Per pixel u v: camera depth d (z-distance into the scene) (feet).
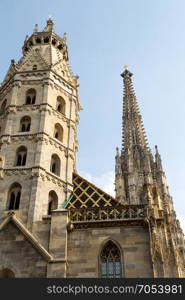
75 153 157.99
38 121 138.92
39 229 108.78
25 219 111.34
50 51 175.01
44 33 188.85
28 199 116.26
